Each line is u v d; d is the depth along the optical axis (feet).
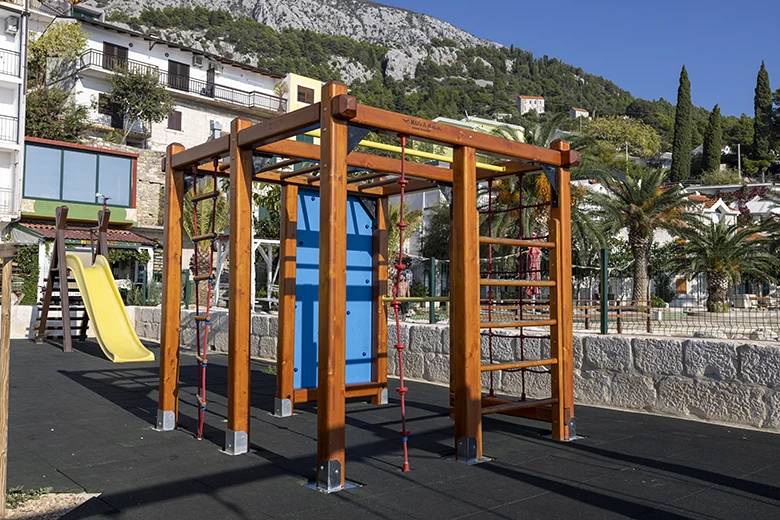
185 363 38.88
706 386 21.45
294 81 154.40
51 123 105.50
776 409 19.88
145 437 19.34
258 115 149.89
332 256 14.48
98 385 29.76
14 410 23.48
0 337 11.56
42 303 54.60
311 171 21.29
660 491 14.07
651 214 74.69
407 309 49.49
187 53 142.31
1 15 91.04
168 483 14.53
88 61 126.31
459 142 17.15
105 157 93.09
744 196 172.96
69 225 91.45
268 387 29.68
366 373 25.73
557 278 19.75
